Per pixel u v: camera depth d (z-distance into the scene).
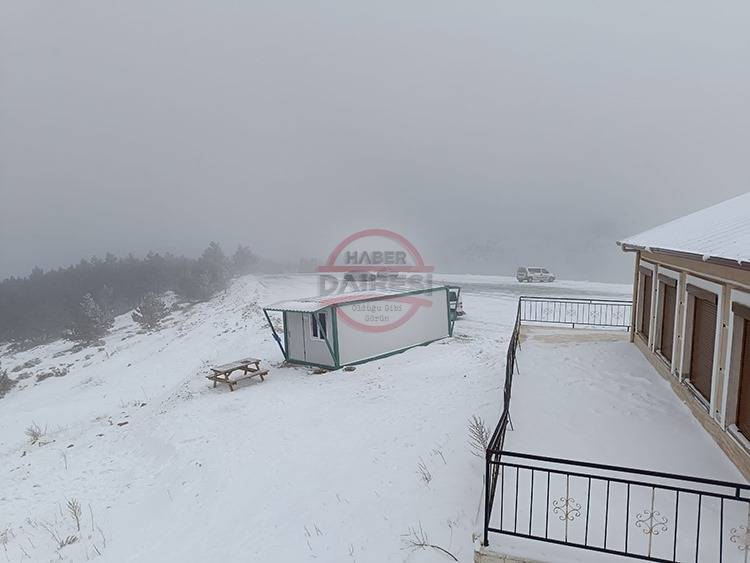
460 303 26.84
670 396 9.59
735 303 7.07
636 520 5.97
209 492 9.75
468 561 6.20
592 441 7.94
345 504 8.30
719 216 9.66
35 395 26.02
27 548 8.95
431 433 10.19
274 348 22.48
